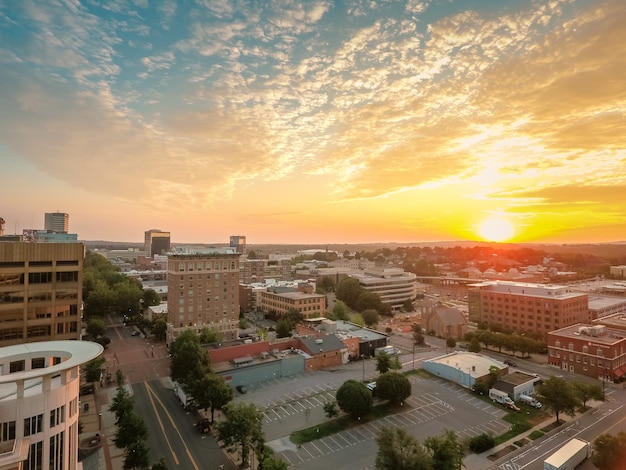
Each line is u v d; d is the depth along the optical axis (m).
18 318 83.81
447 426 75.06
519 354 129.50
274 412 81.12
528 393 91.50
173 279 128.50
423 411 81.81
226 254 134.75
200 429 71.94
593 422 77.44
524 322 149.25
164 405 84.12
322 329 131.12
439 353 128.12
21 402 38.91
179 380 87.81
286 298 169.12
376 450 65.94
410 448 55.62
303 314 160.38
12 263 83.44
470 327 163.88
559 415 80.69
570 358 112.06
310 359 109.12
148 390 92.56
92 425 74.62
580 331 116.06
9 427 38.47
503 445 67.88
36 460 39.38
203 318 130.38
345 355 117.00
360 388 77.50
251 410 63.72
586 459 62.50
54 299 87.31
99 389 92.75
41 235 152.00
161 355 120.19
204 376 78.88
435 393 91.81
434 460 54.78
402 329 165.50
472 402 86.81
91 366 90.56
